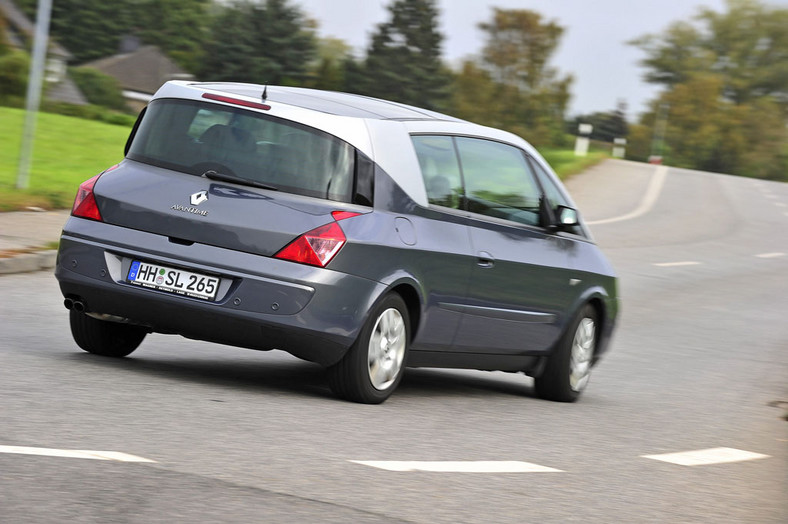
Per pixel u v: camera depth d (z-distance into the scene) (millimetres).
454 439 13547
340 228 14180
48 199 37719
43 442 10734
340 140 14656
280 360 18641
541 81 173250
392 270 14664
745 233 70062
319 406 14375
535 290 17281
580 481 12023
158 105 15266
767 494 12422
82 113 117250
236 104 14828
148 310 14352
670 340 28719
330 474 10859
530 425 15414
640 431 16000
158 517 8844
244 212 14172
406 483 10891
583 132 140750
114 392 13594
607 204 81125
